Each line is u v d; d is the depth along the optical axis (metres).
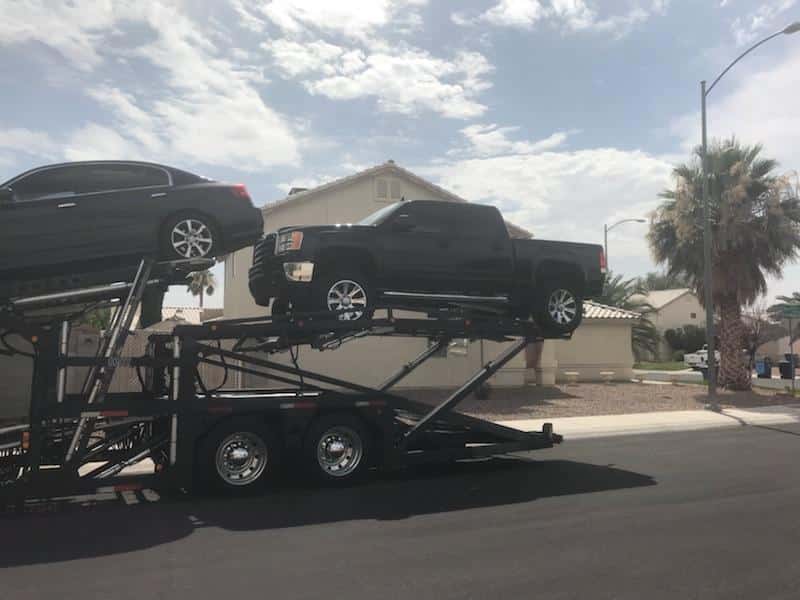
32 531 6.39
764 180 20.91
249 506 7.37
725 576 5.07
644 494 7.96
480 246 9.62
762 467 9.86
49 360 7.18
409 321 8.84
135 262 8.22
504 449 9.51
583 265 10.45
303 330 8.31
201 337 7.87
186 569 5.26
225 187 8.63
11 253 7.52
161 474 7.52
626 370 27.17
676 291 55.03
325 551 5.71
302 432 8.20
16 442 7.42
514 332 9.76
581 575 5.09
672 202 22.33
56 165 8.04
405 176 20.75
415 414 9.30
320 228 8.76
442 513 7.03
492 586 4.86
